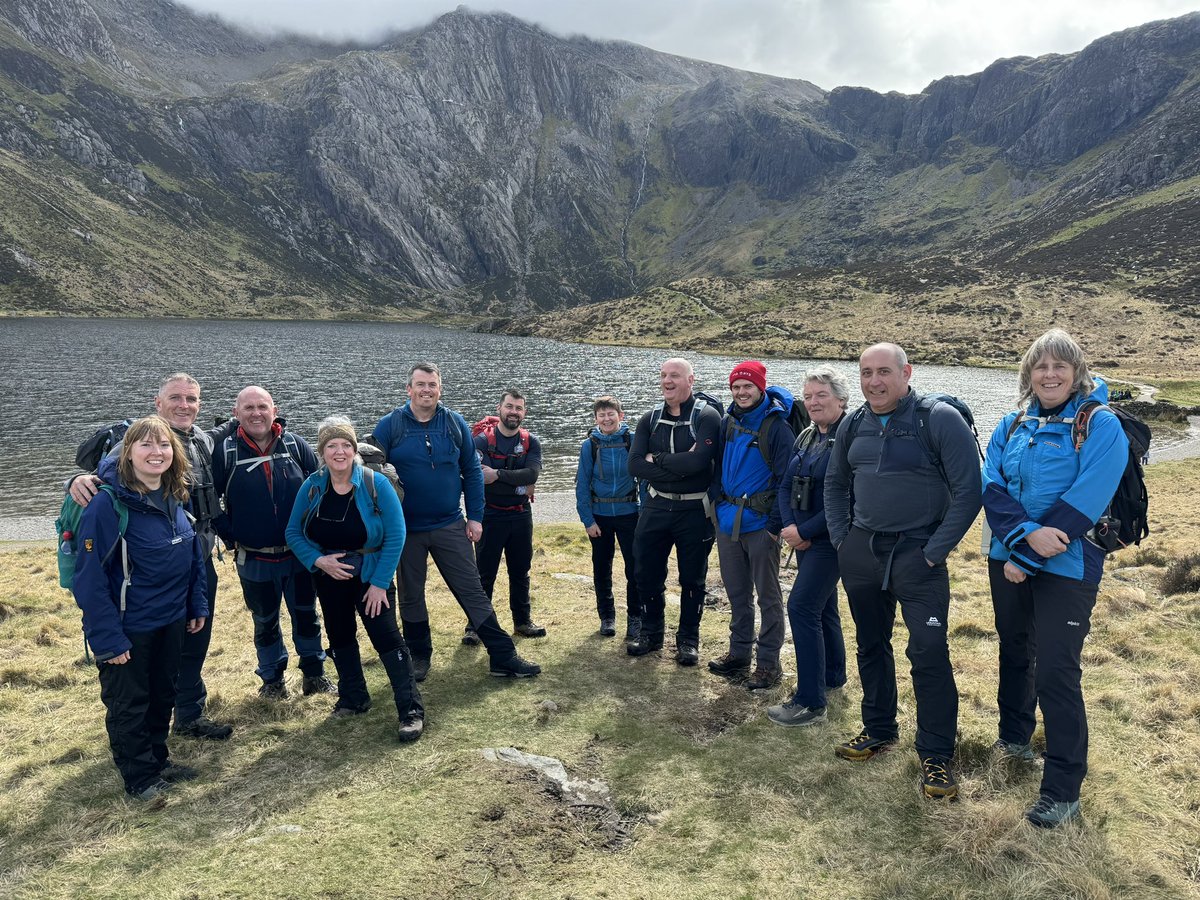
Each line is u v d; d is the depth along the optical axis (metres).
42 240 190.50
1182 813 4.22
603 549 7.77
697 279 151.88
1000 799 4.37
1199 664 6.30
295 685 6.55
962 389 60.47
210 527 5.75
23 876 3.85
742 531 6.25
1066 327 93.62
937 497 4.60
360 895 3.63
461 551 6.57
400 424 6.42
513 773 4.78
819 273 147.00
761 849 4.01
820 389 5.61
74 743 5.45
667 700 6.05
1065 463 4.15
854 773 4.79
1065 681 4.12
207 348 93.06
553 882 3.74
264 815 4.39
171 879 3.79
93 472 5.23
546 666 6.88
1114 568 10.12
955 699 4.64
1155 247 125.88
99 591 4.46
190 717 5.58
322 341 115.19
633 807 4.46
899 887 3.66
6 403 44.94
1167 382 61.50
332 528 5.44
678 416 6.77
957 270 130.88
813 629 5.61
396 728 5.57
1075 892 3.54
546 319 152.88
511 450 7.71
